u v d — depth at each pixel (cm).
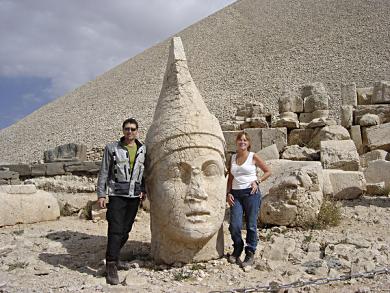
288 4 6519
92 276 567
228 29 6109
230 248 659
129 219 586
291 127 1368
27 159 3175
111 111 4178
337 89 3244
